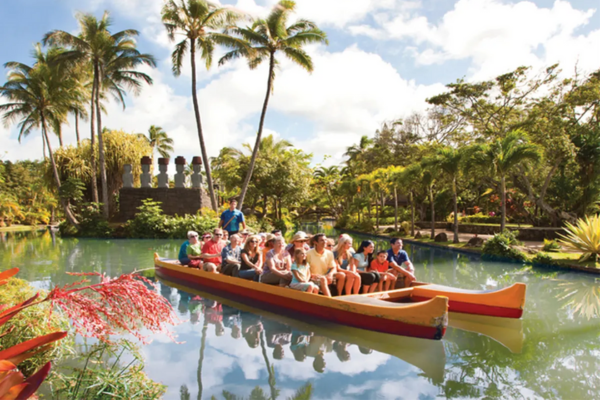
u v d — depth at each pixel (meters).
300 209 50.03
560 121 19.17
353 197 35.91
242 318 6.44
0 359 1.86
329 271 6.68
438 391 3.91
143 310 2.50
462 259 14.35
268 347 5.09
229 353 4.86
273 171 29.72
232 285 7.66
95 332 2.43
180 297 7.93
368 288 6.88
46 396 3.38
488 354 4.93
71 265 12.20
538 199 21.70
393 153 35.81
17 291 3.94
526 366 4.55
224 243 9.44
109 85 25.95
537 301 7.78
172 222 22.39
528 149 15.54
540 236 20.53
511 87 22.84
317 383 4.05
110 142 27.22
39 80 23.81
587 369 4.46
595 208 20.66
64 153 26.84
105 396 3.42
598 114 20.05
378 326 5.56
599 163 18.78
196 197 24.61
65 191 24.05
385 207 41.31
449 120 27.59
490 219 31.66
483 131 23.80
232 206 11.05
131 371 3.89
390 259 7.41
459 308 6.82
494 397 3.78
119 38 24.58
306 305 6.24
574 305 7.44
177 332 5.65
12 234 29.33
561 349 5.13
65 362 4.12
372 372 4.35
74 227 24.34
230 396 3.73
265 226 26.95
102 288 2.41
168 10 20.38
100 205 24.50
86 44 23.05
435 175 19.73
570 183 21.45
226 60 21.72
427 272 11.31
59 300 2.30
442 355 4.90
